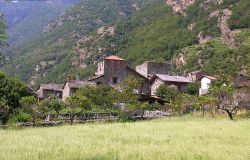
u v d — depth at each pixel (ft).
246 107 188.34
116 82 317.63
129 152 54.95
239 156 50.70
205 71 447.42
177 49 593.01
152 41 635.25
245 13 591.37
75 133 91.81
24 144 67.51
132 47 655.76
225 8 626.64
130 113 188.14
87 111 189.67
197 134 86.38
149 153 54.03
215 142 69.97
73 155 53.26
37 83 647.97
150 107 234.38
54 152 55.88
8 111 161.27
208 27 602.85
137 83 234.99
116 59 319.47
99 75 318.86
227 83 236.84
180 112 208.85
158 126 115.14
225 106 185.37
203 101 193.88
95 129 104.88
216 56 495.82
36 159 50.08
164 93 303.68
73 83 307.17
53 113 174.50
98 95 234.38
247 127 109.40
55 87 342.03
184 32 629.10
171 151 55.36
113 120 175.52
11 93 176.76
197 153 52.95
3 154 54.29
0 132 101.76
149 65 367.66
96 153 54.85
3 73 185.88
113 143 68.18
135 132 93.50
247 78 242.78
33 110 167.12
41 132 97.55
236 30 569.64
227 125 118.62
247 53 472.85
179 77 342.64
